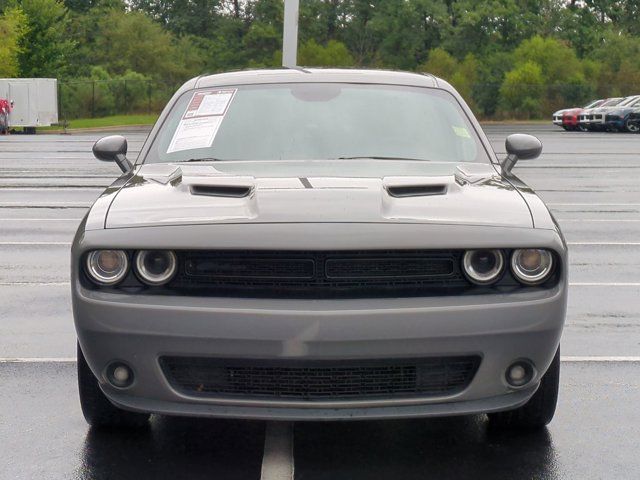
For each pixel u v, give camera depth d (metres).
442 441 4.54
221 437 4.59
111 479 4.09
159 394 3.99
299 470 4.18
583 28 79.00
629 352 6.31
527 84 63.91
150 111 65.19
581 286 8.66
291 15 16.88
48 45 60.38
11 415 4.95
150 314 3.90
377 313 3.84
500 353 3.96
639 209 14.78
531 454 4.38
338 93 5.60
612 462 4.30
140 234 4.02
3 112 42.19
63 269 9.41
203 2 91.31
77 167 22.27
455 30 76.62
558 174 21.16
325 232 3.94
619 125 42.97
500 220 4.13
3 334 6.79
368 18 81.88
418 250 3.98
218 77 5.84
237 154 5.13
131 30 76.50
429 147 5.22
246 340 3.85
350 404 3.93
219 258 3.99
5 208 14.41
